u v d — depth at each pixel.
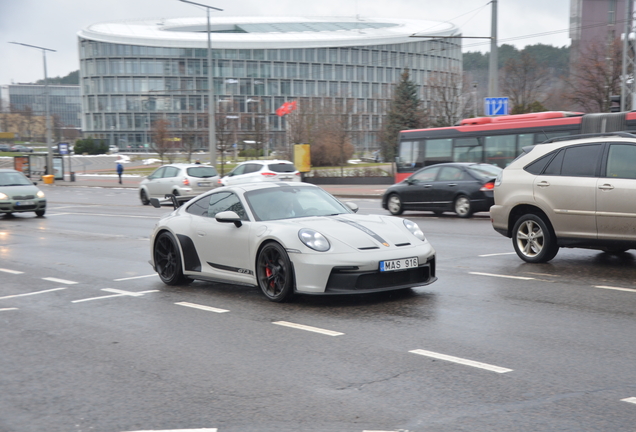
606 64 37.41
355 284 6.45
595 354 4.82
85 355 5.32
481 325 5.79
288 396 4.15
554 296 6.91
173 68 106.56
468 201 17.12
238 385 4.41
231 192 7.90
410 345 5.22
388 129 66.44
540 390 4.09
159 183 25.89
